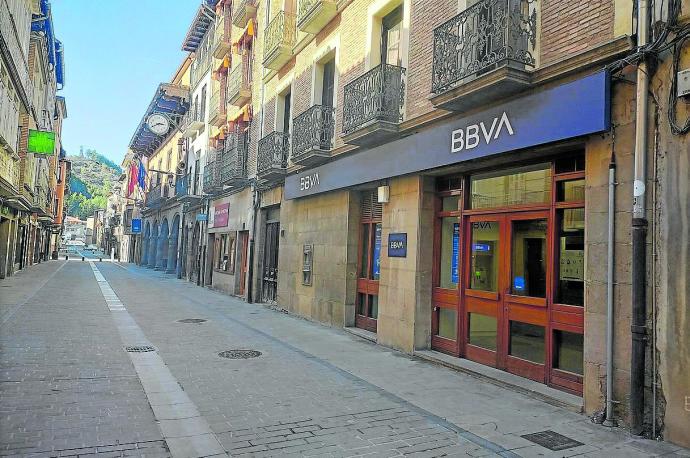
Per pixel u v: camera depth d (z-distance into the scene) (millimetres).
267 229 15086
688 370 4031
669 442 4145
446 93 6293
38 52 20250
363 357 7465
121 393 5285
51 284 18688
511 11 5719
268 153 13500
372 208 9820
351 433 4340
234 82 18078
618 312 4613
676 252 4164
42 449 3771
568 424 4637
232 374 6273
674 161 4223
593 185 4957
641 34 4426
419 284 7668
